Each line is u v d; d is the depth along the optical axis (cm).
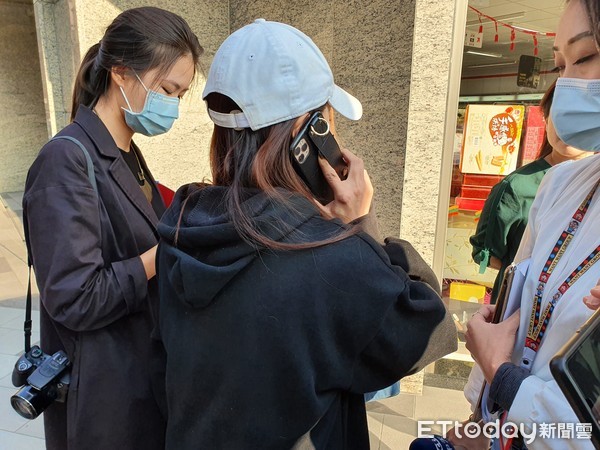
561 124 89
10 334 358
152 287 136
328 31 291
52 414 140
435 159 259
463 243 326
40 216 119
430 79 250
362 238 83
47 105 370
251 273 80
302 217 80
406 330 83
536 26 284
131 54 132
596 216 86
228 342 80
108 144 134
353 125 286
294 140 84
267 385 79
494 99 299
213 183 94
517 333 96
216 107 88
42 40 353
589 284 81
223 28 345
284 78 81
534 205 113
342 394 92
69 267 117
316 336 77
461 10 243
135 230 136
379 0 266
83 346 128
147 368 134
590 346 63
